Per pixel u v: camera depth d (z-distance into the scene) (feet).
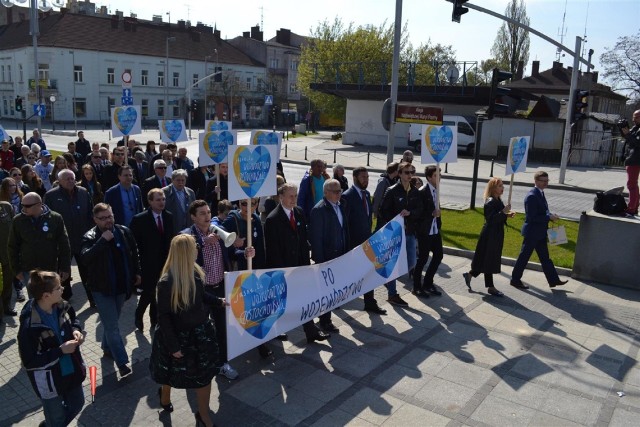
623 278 30.14
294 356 21.36
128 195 28.53
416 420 16.96
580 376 19.99
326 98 174.50
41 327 13.78
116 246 19.53
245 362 20.81
